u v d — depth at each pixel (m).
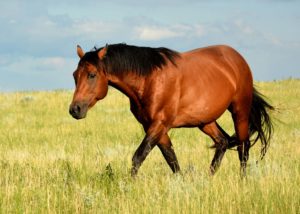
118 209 8.91
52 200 9.48
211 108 12.35
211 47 13.63
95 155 15.72
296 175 10.79
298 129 24.17
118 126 26.91
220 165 13.57
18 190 9.99
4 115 32.78
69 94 41.62
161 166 13.45
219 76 12.69
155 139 11.48
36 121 30.05
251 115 14.33
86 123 28.27
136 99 11.58
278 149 16.39
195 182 10.55
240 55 14.15
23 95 41.38
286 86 45.84
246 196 9.27
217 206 8.74
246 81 13.80
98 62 10.80
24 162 13.71
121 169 12.73
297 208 8.70
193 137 22.14
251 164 12.30
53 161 14.15
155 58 11.45
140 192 10.05
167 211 8.61
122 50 11.23
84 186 10.50
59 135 24.27
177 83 11.68
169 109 11.61
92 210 8.95
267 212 8.64
